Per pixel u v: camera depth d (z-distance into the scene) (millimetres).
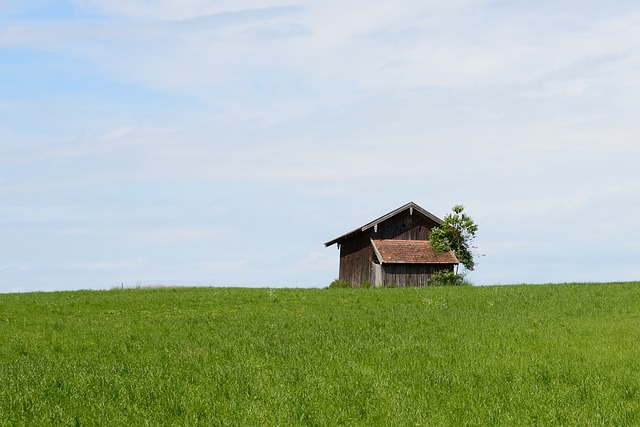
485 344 22578
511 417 13859
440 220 61281
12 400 14977
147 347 22922
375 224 60250
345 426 13406
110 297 41750
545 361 19453
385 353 20812
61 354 22172
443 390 16078
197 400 15047
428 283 58656
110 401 15109
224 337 24969
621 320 28016
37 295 44781
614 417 13820
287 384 16719
